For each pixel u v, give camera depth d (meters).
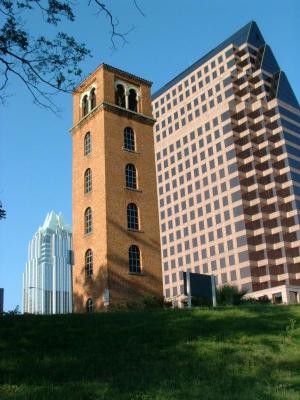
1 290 29.25
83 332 16.89
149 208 44.28
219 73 118.56
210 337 15.74
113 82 47.62
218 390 10.41
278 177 105.44
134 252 41.72
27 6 13.91
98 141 44.62
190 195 116.44
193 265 110.62
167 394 10.05
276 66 119.00
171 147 125.31
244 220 102.38
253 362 12.88
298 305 23.28
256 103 111.06
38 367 12.48
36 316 20.41
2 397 9.76
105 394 10.12
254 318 18.53
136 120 47.31
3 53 13.68
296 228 99.88
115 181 42.91
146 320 18.83
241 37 120.00
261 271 98.88
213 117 116.12
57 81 14.28
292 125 110.56
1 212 18.48
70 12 14.11
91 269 41.31
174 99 128.75
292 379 11.33
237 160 107.75
